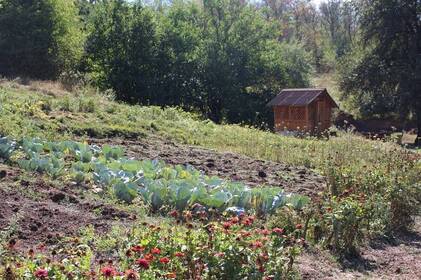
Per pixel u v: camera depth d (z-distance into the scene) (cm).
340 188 846
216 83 3000
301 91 2588
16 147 939
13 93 1576
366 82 3177
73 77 2269
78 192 748
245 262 431
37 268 388
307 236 690
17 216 582
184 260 431
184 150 1288
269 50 3173
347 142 1579
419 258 703
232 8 3120
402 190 829
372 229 745
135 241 514
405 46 3114
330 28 6506
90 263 486
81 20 3369
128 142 1291
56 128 1243
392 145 1592
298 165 1273
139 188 762
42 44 2727
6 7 2670
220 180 862
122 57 2827
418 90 2920
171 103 2867
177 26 3033
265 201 763
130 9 2908
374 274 625
